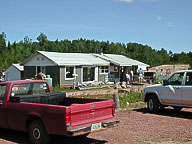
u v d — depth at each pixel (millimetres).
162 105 10805
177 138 6820
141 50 143375
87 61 27344
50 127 5680
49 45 124125
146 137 6945
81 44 135125
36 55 26016
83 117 5746
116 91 20438
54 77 24109
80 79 25875
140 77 30016
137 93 16750
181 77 10062
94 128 5855
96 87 24312
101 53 34531
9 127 6832
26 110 6246
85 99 7164
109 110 6512
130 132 7535
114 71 30734
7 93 6941
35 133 6086
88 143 6434
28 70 26984
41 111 5883
